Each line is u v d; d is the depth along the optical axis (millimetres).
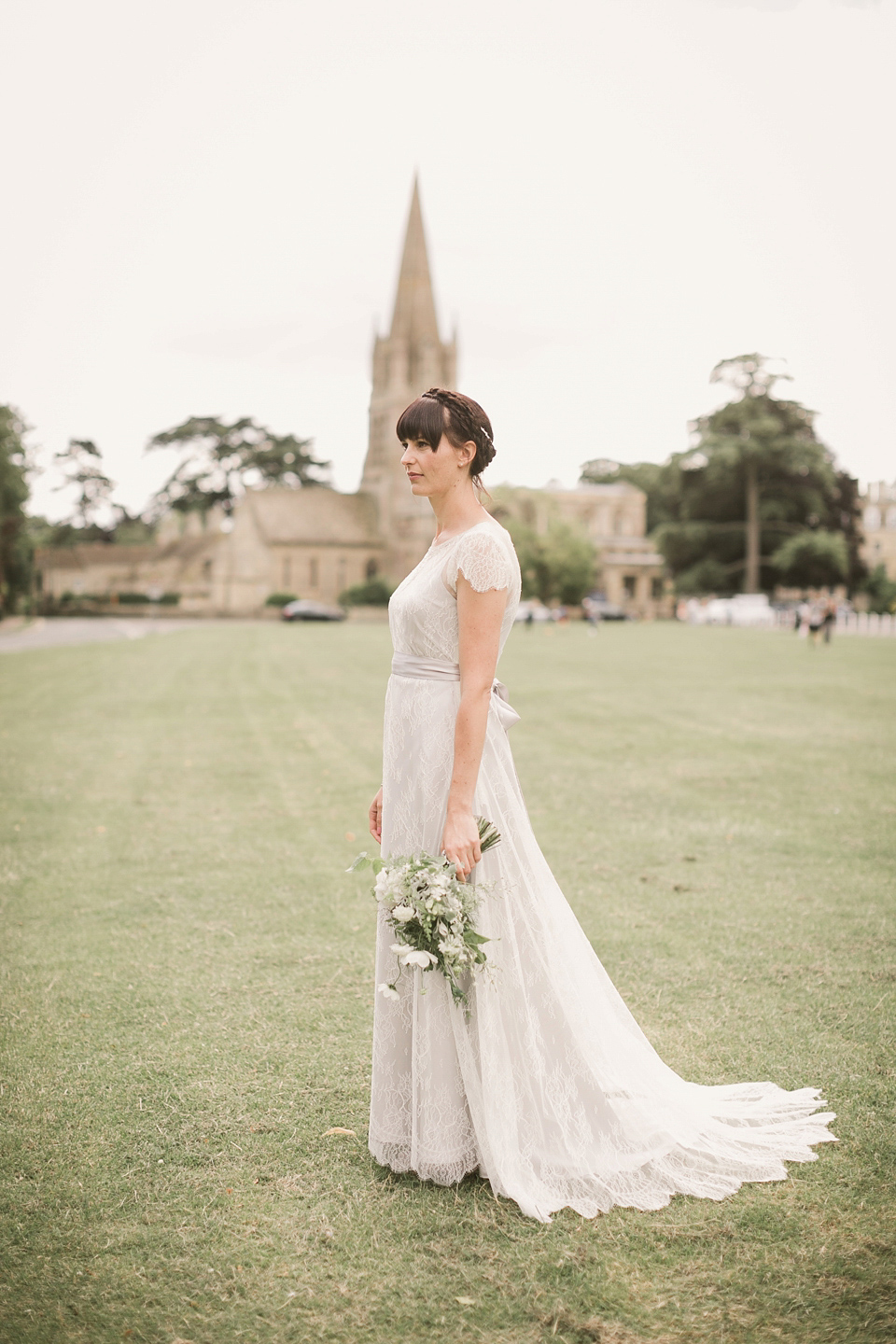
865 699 14445
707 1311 2035
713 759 9320
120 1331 2008
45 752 10039
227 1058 3273
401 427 2420
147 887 5336
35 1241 2312
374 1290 2123
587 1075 2523
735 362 66625
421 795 2463
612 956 4188
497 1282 2139
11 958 4254
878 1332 1961
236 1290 2133
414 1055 2447
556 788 7945
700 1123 2689
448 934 2211
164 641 33875
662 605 80875
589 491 92625
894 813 6953
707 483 67438
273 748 10297
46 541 99750
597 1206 2412
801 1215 2363
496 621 2334
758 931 4504
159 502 100125
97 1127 2834
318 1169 2604
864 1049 3281
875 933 4453
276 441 96312
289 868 5703
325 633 41781
